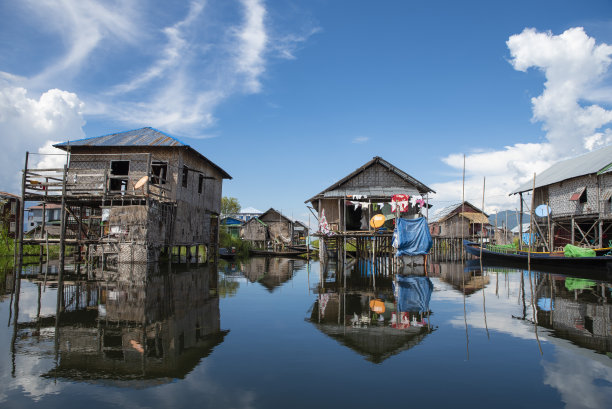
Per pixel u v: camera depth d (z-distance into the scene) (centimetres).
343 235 1980
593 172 2111
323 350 554
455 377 457
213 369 474
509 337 636
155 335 619
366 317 781
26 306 827
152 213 1526
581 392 417
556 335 652
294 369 477
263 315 789
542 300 1020
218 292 1094
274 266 2256
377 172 2311
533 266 2236
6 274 1407
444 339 620
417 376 458
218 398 391
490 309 884
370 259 2445
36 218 3906
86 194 1547
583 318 792
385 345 582
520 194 2770
